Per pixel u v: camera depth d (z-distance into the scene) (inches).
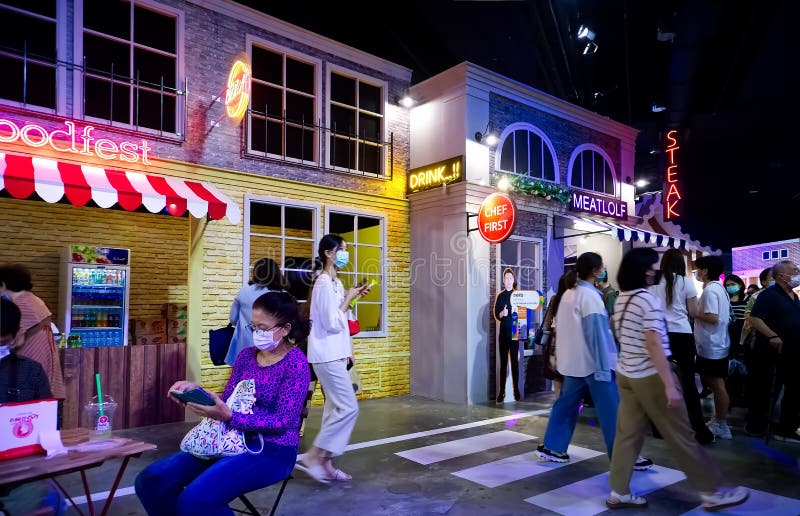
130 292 348.2
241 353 111.0
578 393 180.9
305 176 306.8
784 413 209.5
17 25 238.4
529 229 358.0
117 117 262.2
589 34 453.1
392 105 350.0
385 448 204.1
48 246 319.6
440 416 267.4
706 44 362.6
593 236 435.5
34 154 219.9
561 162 390.0
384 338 332.5
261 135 304.3
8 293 164.7
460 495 152.3
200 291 259.9
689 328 203.8
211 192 250.2
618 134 438.0
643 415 140.4
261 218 303.0
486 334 317.7
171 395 95.7
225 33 282.8
